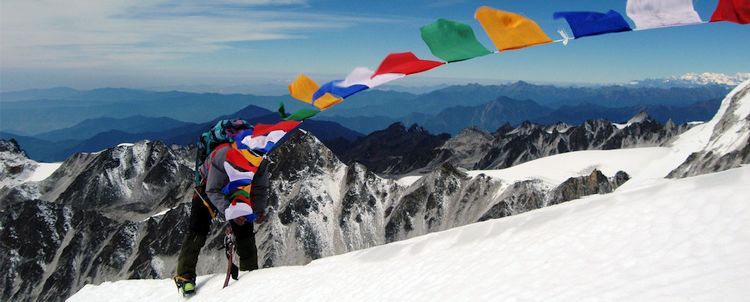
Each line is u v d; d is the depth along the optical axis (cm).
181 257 1255
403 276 848
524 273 653
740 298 422
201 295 1217
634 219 674
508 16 367
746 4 327
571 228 732
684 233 589
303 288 996
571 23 356
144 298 1335
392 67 418
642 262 561
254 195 1198
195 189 1255
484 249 814
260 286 1105
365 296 837
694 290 458
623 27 347
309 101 505
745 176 665
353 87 457
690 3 339
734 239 535
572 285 566
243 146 1027
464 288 687
